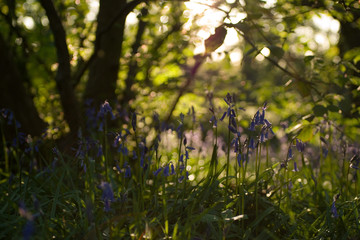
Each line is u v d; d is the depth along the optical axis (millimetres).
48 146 4836
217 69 7617
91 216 2723
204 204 3592
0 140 5312
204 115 6145
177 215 3447
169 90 6715
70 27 7402
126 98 6344
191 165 5328
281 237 3383
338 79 4059
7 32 7246
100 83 5867
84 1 6930
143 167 3359
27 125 5391
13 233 3041
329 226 3248
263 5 3508
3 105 5273
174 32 6441
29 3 8008
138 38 6504
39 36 8180
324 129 4418
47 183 3996
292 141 3424
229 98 3004
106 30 5113
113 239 2727
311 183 4195
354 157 3689
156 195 3469
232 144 3152
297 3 4070
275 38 3955
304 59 3986
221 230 3072
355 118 4145
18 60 6902
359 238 3215
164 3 4566
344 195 3904
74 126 5141
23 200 3385
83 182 4270
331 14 4016
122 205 3096
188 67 7262
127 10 4652
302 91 3875
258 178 3480
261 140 3111
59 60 4957
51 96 6930
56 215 3426
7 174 4430
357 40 5160
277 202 3725
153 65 6543
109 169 4137
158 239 3047
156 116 3719
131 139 5215
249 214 3529
